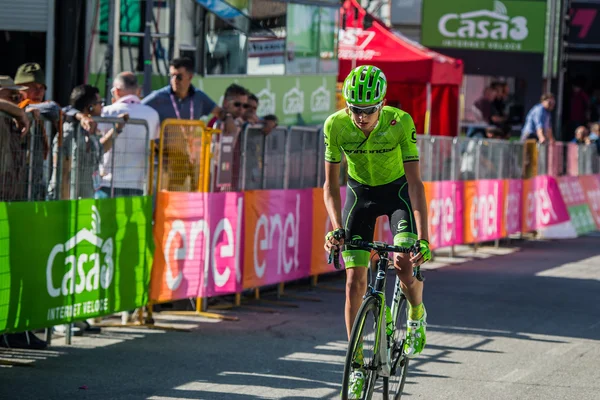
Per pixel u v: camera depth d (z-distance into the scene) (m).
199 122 12.20
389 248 7.58
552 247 22.48
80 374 9.42
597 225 26.98
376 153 8.05
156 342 11.08
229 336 11.55
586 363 10.70
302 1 20.59
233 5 17.84
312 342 11.35
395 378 8.41
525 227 23.38
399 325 8.42
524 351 11.26
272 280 13.96
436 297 14.99
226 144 12.78
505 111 32.00
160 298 11.89
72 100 11.62
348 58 23.55
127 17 16.23
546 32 31.69
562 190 25.00
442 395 9.11
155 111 12.42
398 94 25.55
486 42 31.72
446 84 23.97
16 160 9.46
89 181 10.74
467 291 15.66
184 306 13.12
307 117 21.22
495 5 31.62
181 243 12.14
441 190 18.92
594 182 27.42
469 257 20.20
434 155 18.58
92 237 10.52
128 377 9.38
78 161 10.51
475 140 20.38
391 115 7.98
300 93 20.81
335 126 8.05
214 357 10.38
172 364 10.00
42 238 9.70
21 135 9.48
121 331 11.66
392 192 8.28
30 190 9.74
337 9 22.30
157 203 11.80
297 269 14.70
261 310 13.40
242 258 13.14
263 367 10.00
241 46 18.47
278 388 9.14
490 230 21.39
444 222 19.19
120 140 11.22
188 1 16.83
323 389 9.16
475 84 32.31
